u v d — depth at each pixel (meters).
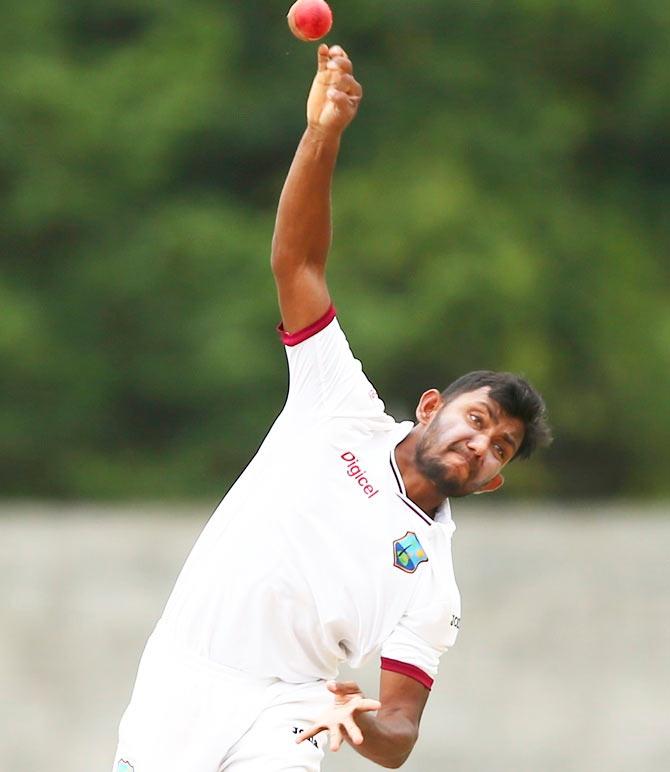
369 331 83.06
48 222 90.44
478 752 38.25
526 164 93.75
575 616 43.72
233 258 89.56
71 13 93.25
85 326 90.44
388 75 94.75
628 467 95.44
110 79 90.62
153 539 51.91
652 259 98.00
